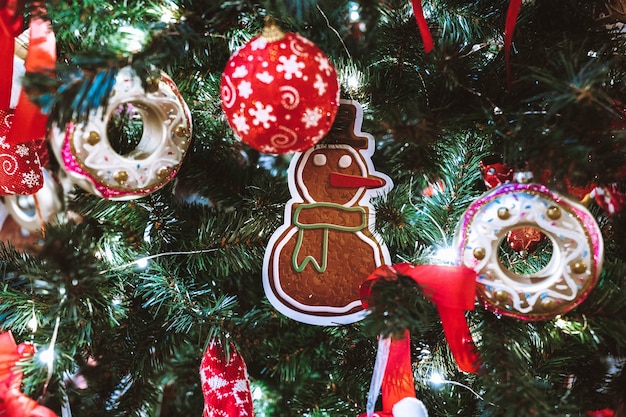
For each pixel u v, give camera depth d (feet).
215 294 2.06
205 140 2.12
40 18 1.69
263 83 1.64
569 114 1.64
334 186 1.89
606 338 1.92
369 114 1.94
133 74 1.62
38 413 1.69
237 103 1.67
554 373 1.90
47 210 2.37
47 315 1.81
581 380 1.93
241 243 1.98
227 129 2.14
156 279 1.90
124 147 2.01
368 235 1.89
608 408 1.90
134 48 1.84
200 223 2.08
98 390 2.13
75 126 1.69
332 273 1.88
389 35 1.95
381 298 1.61
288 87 1.64
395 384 1.73
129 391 2.11
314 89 1.65
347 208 1.89
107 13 1.77
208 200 2.15
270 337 2.12
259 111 1.65
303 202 1.89
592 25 1.91
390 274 1.67
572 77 1.57
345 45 1.97
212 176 2.15
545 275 1.67
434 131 1.77
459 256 1.68
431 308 1.81
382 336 1.59
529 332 1.89
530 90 1.81
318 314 1.89
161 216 2.05
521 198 1.66
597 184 1.71
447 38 1.86
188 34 1.67
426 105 1.83
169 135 1.78
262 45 1.66
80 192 2.05
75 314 1.77
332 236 1.89
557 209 1.64
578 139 1.63
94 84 1.56
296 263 1.88
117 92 1.71
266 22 1.69
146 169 1.77
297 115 1.66
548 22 1.91
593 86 1.58
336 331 2.12
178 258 2.03
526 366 1.71
